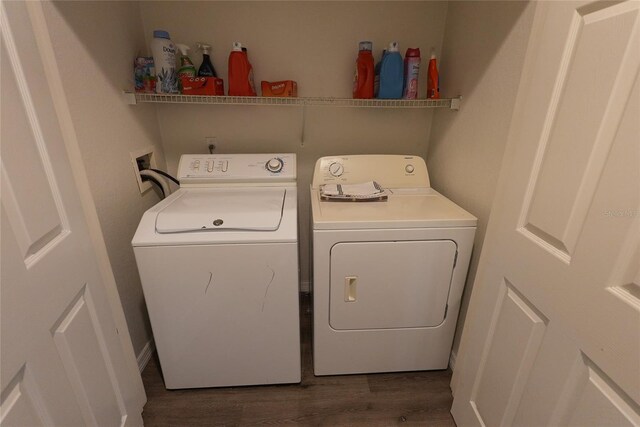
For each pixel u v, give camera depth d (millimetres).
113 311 1181
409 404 1476
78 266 916
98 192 1233
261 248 1218
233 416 1415
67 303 851
